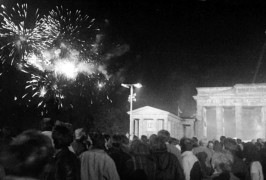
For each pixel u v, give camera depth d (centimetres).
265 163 1523
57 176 802
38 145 393
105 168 937
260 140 2559
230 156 1363
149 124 8756
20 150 382
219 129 9606
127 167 1109
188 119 10088
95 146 984
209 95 9825
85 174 936
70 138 868
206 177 1702
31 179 372
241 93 9575
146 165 1102
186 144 1420
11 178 371
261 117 9606
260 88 9481
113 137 1287
